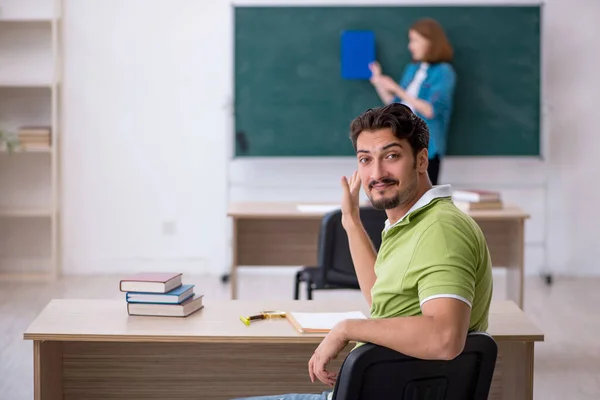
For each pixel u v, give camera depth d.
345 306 3.10
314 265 5.32
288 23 6.56
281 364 3.24
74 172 6.79
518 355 2.94
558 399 4.17
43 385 2.86
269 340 2.72
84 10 6.67
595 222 6.88
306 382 3.24
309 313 2.96
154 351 3.22
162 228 6.86
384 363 2.08
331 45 6.58
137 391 3.24
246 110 6.64
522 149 6.68
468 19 6.56
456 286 2.08
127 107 6.75
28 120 6.75
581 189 6.85
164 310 2.92
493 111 6.64
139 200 6.84
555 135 6.81
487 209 5.21
